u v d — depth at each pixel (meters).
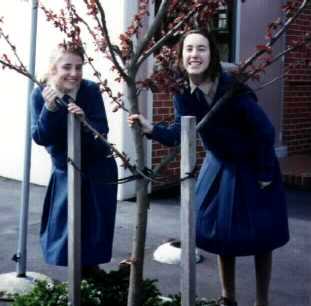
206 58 3.36
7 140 8.40
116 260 5.34
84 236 3.86
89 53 7.03
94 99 3.85
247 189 3.72
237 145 3.70
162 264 5.21
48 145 3.83
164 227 6.32
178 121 3.56
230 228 3.71
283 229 3.81
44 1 7.27
